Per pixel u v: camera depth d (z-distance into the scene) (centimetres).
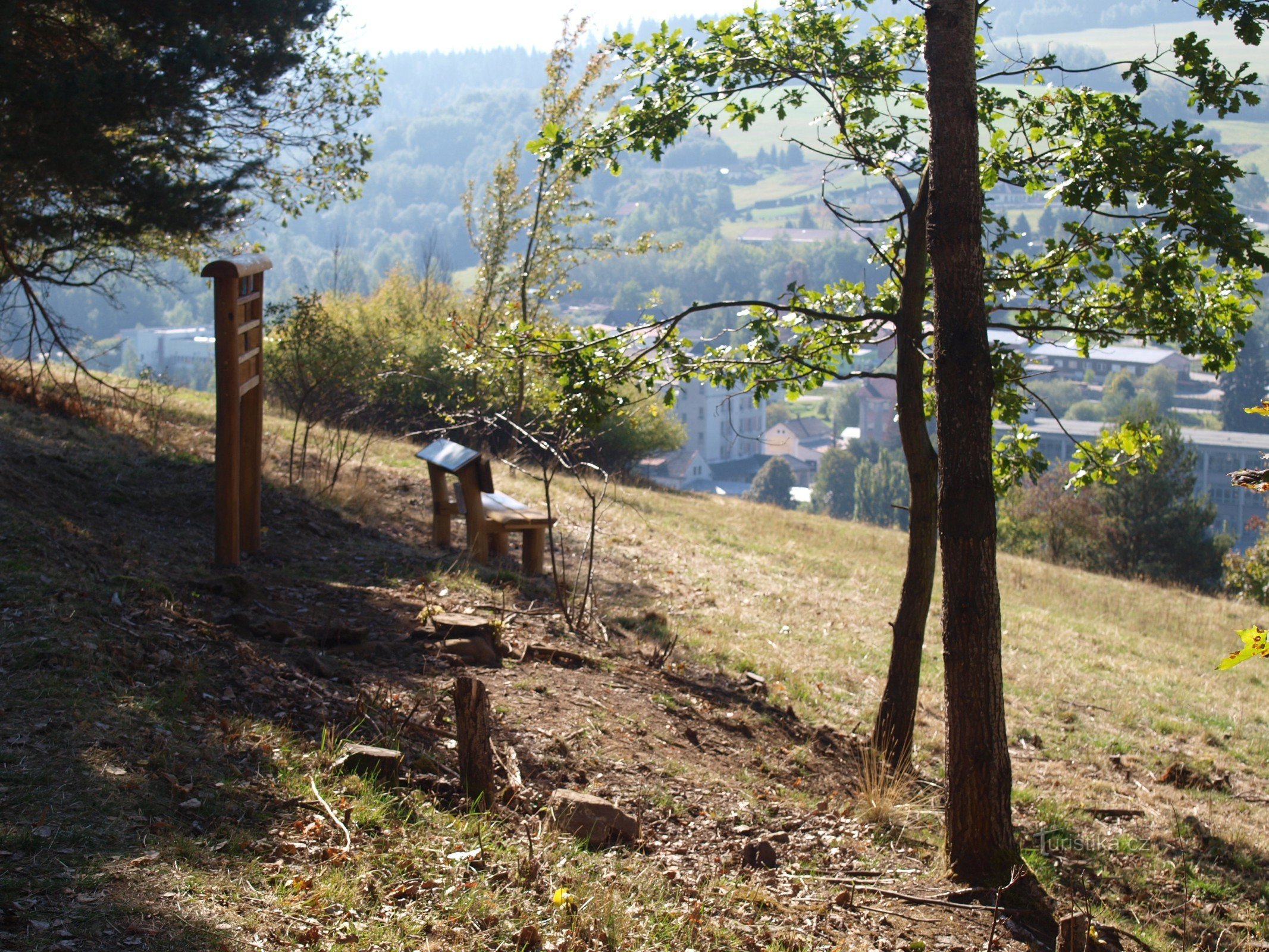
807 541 1820
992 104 695
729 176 19625
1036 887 491
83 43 1078
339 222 15788
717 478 8594
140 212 1060
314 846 385
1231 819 752
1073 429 6706
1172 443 3116
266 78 1171
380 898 359
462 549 1005
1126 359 9256
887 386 9569
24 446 929
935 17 502
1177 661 1373
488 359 766
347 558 884
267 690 523
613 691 675
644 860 454
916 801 636
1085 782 787
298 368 1605
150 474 982
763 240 13950
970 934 446
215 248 1417
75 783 377
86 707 438
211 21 1090
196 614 613
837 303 742
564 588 887
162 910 314
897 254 734
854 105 740
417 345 2031
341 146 1404
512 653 699
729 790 569
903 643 680
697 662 840
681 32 707
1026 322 719
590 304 10712
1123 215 607
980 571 497
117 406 1260
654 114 697
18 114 942
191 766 418
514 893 382
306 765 450
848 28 721
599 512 1540
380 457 1477
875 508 6694
